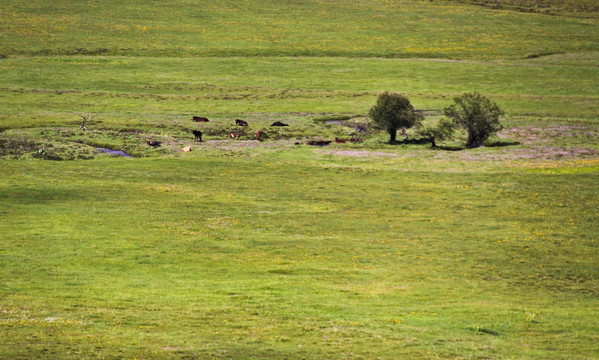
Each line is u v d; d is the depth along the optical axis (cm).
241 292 8425
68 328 6494
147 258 10050
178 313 7356
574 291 8994
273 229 12325
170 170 18475
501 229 12712
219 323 7006
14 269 9088
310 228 12488
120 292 8212
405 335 6775
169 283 8762
